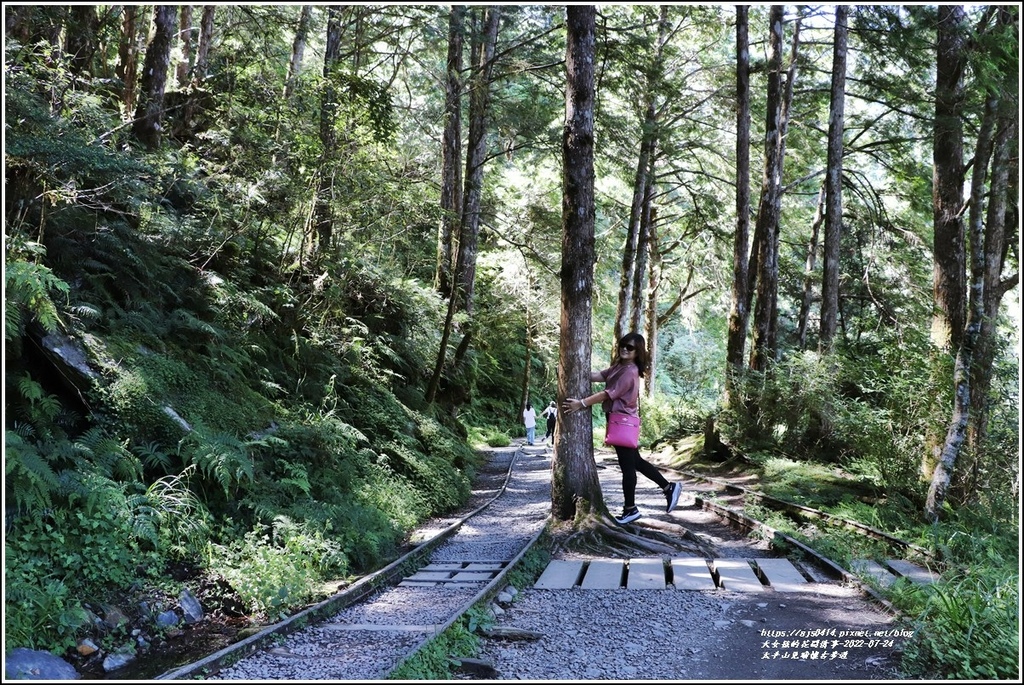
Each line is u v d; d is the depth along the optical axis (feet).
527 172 90.94
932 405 42.39
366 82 42.93
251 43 57.77
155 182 36.88
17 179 25.86
